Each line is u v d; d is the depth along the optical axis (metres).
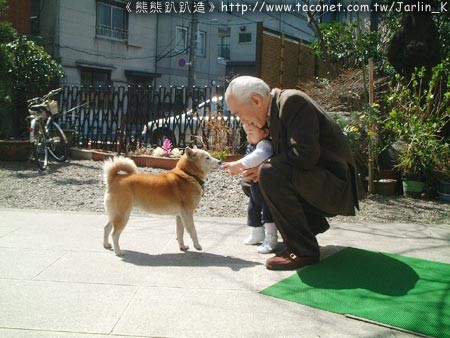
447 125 7.97
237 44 30.95
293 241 3.70
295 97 3.57
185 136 9.87
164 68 25.17
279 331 2.62
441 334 2.59
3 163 9.26
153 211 4.05
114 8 22.36
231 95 3.82
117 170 4.10
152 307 2.91
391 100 7.55
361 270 3.68
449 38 10.42
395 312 2.87
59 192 6.78
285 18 28.92
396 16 11.52
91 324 2.66
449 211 6.20
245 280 3.43
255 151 3.95
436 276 3.57
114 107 10.59
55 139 9.38
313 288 3.27
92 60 21.56
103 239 4.36
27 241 4.36
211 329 2.62
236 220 5.50
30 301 2.97
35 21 20.38
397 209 6.24
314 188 3.57
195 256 4.03
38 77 11.53
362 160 7.36
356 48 11.54
